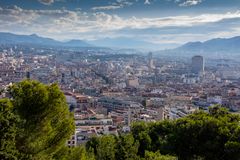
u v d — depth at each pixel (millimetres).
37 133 33656
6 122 30078
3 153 29469
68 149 39719
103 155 63375
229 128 55719
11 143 30578
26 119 33031
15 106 33219
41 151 33812
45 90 34500
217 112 65500
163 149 59375
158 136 71688
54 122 36156
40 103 33562
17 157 31062
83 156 40406
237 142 49906
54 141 34719
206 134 55594
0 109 31234
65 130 35500
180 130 58094
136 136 73062
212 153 53375
